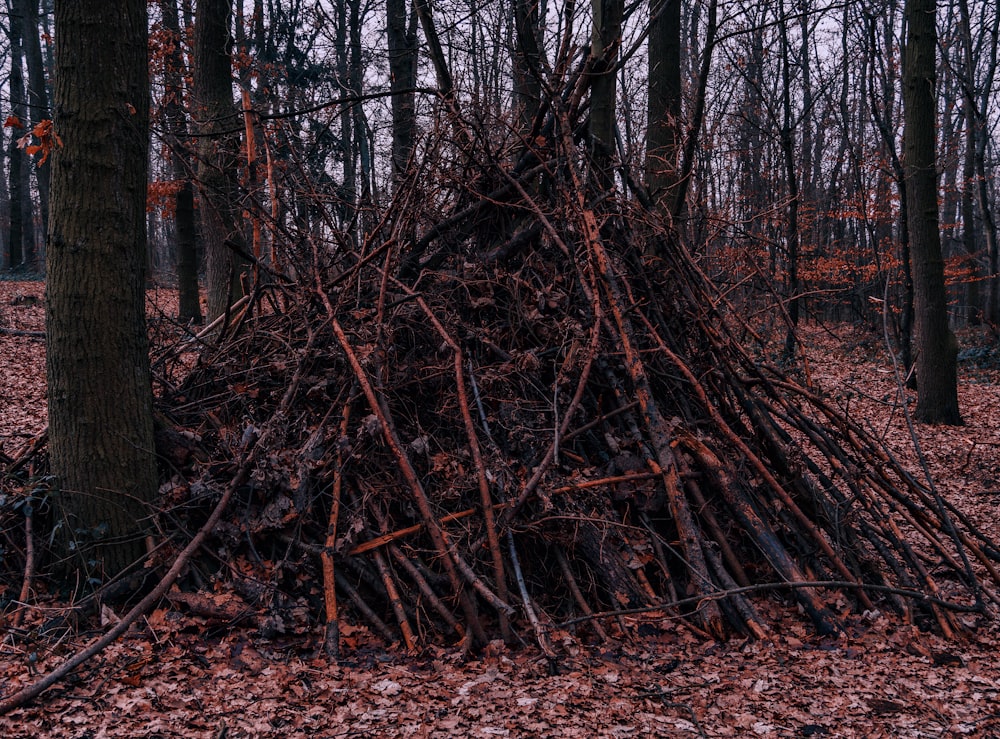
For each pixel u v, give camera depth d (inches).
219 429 227.0
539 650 183.2
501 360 247.0
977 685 179.3
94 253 194.7
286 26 811.4
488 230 277.7
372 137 397.4
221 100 428.5
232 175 389.4
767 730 150.8
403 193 257.9
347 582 196.1
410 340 247.0
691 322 265.9
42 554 201.0
